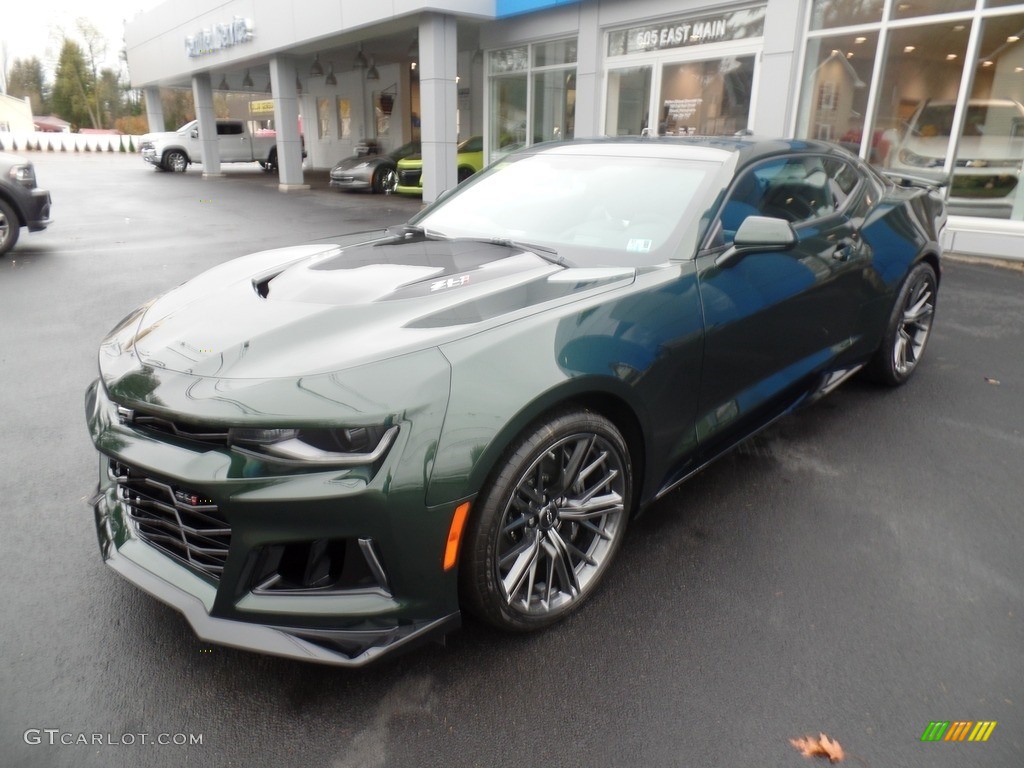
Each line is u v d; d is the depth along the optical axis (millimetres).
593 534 2363
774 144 3275
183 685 2004
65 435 3627
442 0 12477
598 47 12039
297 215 12766
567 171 3279
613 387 2160
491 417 1851
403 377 1827
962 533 2791
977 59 7980
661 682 2025
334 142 28250
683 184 2906
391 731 1854
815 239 3232
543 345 2033
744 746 1814
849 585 2467
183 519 1950
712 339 2574
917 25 8289
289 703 1944
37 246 9297
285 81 17609
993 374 4535
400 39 18047
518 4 12828
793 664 2096
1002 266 7730
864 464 3355
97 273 7582
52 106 67125
